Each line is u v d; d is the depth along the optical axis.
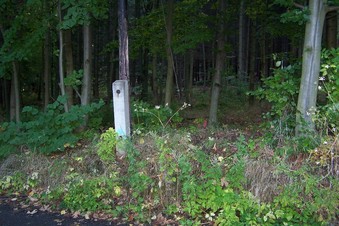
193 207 4.93
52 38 11.71
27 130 7.06
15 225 4.99
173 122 7.81
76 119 6.71
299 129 5.71
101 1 7.71
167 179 5.14
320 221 4.46
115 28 14.82
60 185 5.89
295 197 4.60
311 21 5.92
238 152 5.29
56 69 15.18
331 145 4.96
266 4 9.79
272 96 6.22
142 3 15.61
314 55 5.92
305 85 5.94
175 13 10.44
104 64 20.81
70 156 6.55
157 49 11.05
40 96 19.27
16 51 7.95
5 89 13.66
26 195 6.05
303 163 5.03
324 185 4.75
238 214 4.87
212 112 10.41
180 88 19.44
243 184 4.98
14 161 6.72
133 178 5.28
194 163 5.34
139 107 6.99
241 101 17.12
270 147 5.54
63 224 5.01
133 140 6.05
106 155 5.90
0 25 8.84
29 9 8.40
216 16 9.98
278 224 4.60
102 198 5.50
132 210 5.23
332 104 5.54
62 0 7.63
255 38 14.88
